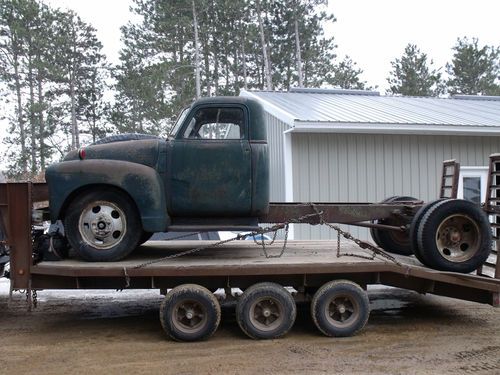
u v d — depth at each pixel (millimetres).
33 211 6152
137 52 32531
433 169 12078
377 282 6457
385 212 7215
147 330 6438
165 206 6258
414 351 5629
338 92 17172
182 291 5855
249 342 5930
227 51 33125
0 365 5191
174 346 5785
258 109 6453
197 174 6309
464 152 12266
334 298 6148
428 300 8164
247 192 6332
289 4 34156
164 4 31141
